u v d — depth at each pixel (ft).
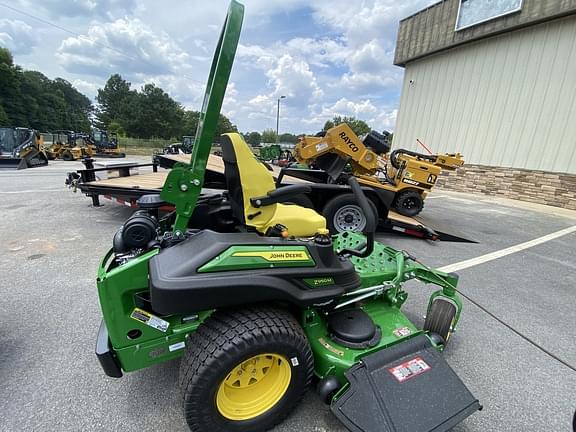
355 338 5.66
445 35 38.58
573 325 9.05
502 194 34.47
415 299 10.05
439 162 20.48
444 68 40.22
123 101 214.90
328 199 15.87
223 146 6.40
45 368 6.52
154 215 7.62
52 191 25.88
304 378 5.15
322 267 5.39
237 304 4.69
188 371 4.50
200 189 5.57
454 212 25.20
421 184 19.61
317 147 17.06
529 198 32.07
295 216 6.42
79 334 7.68
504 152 34.19
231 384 4.93
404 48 45.01
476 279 12.01
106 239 14.55
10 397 5.77
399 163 20.38
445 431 4.48
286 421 5.44
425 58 42.80
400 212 19.85
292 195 5.97
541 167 31.22
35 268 11.30
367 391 4.84
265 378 5.24
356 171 17.97
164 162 21.94
